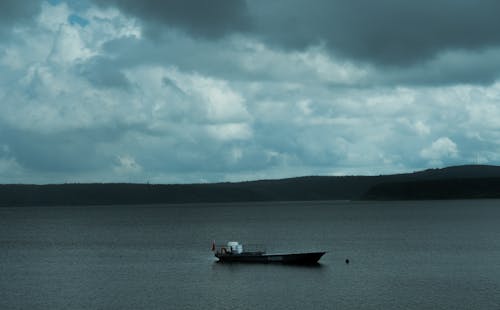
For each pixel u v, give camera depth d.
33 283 78.75
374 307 61.31
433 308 60.28
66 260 104.62
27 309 63.19
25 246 133.38
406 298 64.94
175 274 84.94
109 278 82.38
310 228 186.00
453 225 182.25
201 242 140.00
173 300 66.69
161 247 127.38
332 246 124.06
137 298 68.00
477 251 108.25
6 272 89.56
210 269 89.06
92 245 134.38
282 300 65.56
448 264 90.62
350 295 67.25
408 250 112.12
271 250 119.81
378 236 147.62
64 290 73.38
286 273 83.38
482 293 66.62
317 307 62.00
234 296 68.25
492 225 180.00
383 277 78.88
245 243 136.25
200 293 70.25
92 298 68.25
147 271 88.81
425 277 78.25
